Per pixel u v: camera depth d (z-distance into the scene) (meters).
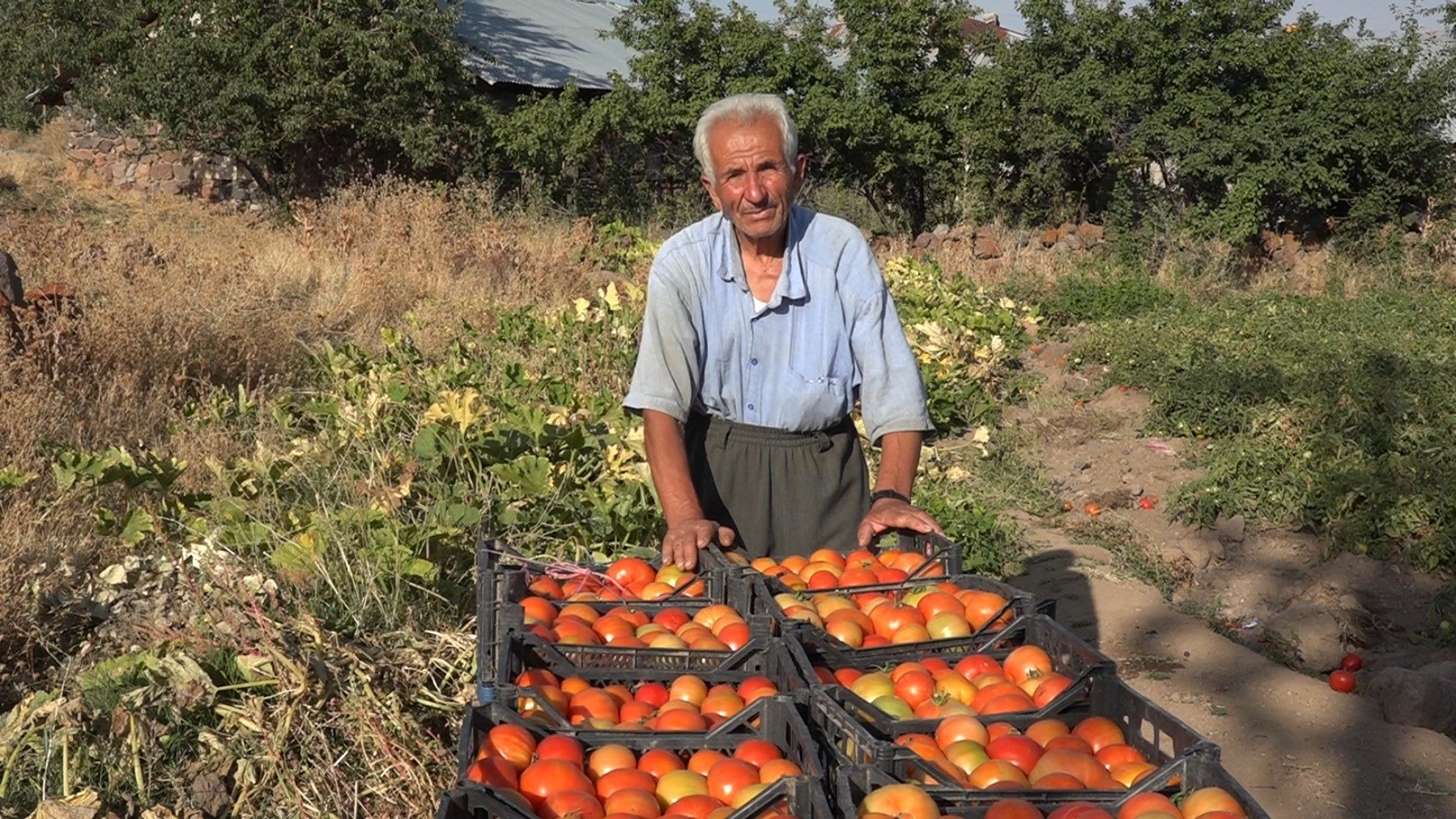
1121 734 2.74
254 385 9.20
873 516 3.81
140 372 8.41
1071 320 15.66
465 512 5.74
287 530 5.71
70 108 23.83
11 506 5.93
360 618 4.93
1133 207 20.08
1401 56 18.88
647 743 2.72
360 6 21.89
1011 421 10.59
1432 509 7.75
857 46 22.41
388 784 4.14
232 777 4.13
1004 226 20.48
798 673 2.96
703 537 3.64
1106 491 8.84
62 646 4.98
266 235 18.16
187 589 5.18
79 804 3.77
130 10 22.12
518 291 13.29
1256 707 5.46
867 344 3.93
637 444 6.87
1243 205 18.67
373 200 17.45
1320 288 17.84
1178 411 10.22
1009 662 3.12
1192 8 19.59
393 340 9.32
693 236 3.93
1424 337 13.12
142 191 23.23
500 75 24.86
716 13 22.75
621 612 3.50
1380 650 6.64
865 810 2.34
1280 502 8.27
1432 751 5.05
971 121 21.70
